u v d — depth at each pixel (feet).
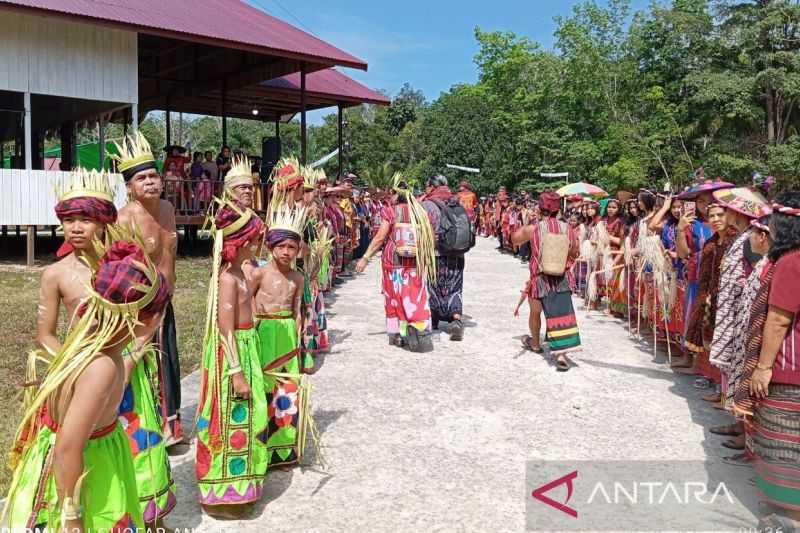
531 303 24.94
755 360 11.50
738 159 92.58
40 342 10.55
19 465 8.43
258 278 14.24
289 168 18.42
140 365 10.98
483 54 158.10
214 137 195.42
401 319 25.73
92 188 9.88
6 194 43.65
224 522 12.34
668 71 115.03
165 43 65.26
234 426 12.32
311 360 19.29
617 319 33.91
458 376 22.26
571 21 121.19
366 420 17.81
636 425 17.72
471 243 27.43
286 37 60.03
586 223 40.75
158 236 13.87
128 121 55.16
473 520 12.48
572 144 114.32
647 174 102.27
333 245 40.34
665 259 25.25
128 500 8.52
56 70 47.73
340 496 13.41
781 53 98.32
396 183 25.67
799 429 10.96
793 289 10.71
